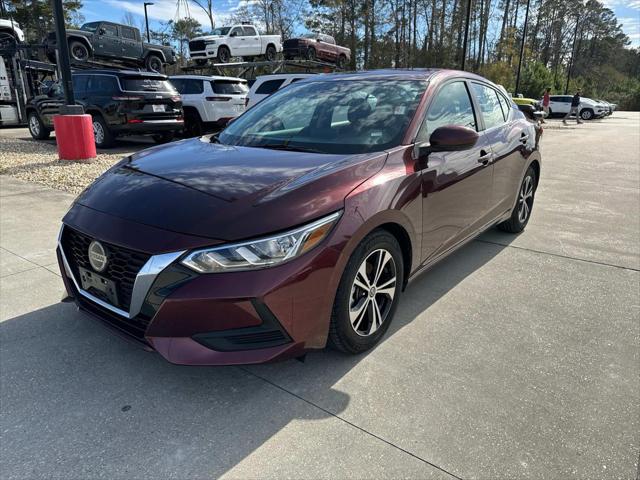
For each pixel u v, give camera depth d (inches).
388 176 103.9
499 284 147.5
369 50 1831.9
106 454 78.2
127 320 89.3
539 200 268.1
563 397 93.3
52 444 80.1
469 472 74.9
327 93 139.6
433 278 151.6
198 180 98.0
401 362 104.5
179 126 446.3
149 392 93.7
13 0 1675.7
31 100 482.9
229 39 895.1
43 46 666.8
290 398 92.4
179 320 82.0
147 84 422.9
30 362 102.5
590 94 3038.9
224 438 81.8
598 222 221.1
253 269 81.4
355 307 100.7
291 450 79.2
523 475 74.4
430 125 123.9
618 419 87.2
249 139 129.5
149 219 88.0
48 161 327.9
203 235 82.3
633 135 742.5
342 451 79.0
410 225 110.2
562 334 117.5
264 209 85.9
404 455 78.2
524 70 1785.2
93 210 97.7
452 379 98.6
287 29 1692.9
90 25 717.3
